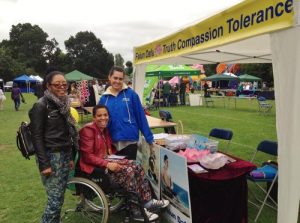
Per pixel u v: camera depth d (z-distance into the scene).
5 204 4.93
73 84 15.87
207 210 3.69
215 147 4.06
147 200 3.91
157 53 5.79
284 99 2.86
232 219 3.74
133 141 4.29
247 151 8.05
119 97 4.27
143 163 4.83
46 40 95.00
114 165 3.73
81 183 3.73
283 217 2.94
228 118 15.12
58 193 3.46
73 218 4.33
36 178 6.20
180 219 3.75
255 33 3.07
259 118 15.14
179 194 3.69
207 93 26.08
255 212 4.43
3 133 11.20
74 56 90.19
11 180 6.09
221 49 6.16
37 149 3.22
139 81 7.47
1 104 20.67
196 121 14.05
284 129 2.90
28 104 25.12
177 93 23.52
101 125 3.97
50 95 3.31
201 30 4.09
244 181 3.72
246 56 7.17
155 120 7.82
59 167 3.38
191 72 19.95
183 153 4.05
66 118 3.41
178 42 4.81
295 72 2.71
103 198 3.70
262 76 48.59
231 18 3.46
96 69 88.50
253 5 3.11
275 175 4.10
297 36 2.66
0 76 67.31
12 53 88.69
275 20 2.85
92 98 13.59
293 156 2.82
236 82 38.22
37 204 4.92
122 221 4.14
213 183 3.66
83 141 3.84
